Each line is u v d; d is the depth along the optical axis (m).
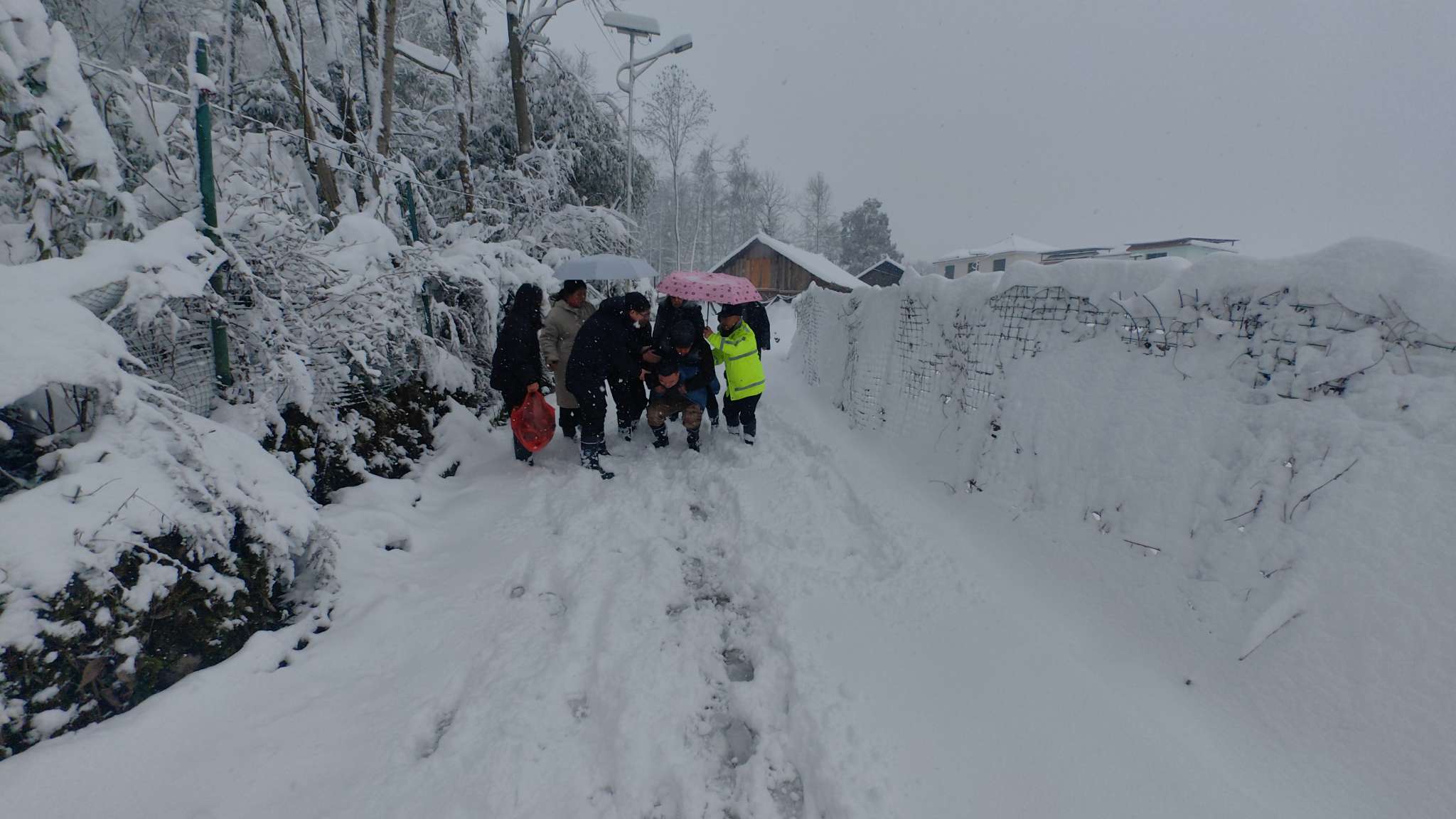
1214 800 1.52
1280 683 1.67
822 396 6.91
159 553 2.03
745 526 3.46
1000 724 1.88
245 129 4.86
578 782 1.80
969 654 2.21
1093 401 2.58
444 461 4.59
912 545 3.03
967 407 3.58
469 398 5.57
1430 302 1.56
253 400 3.19
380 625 2.56
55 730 1.73
